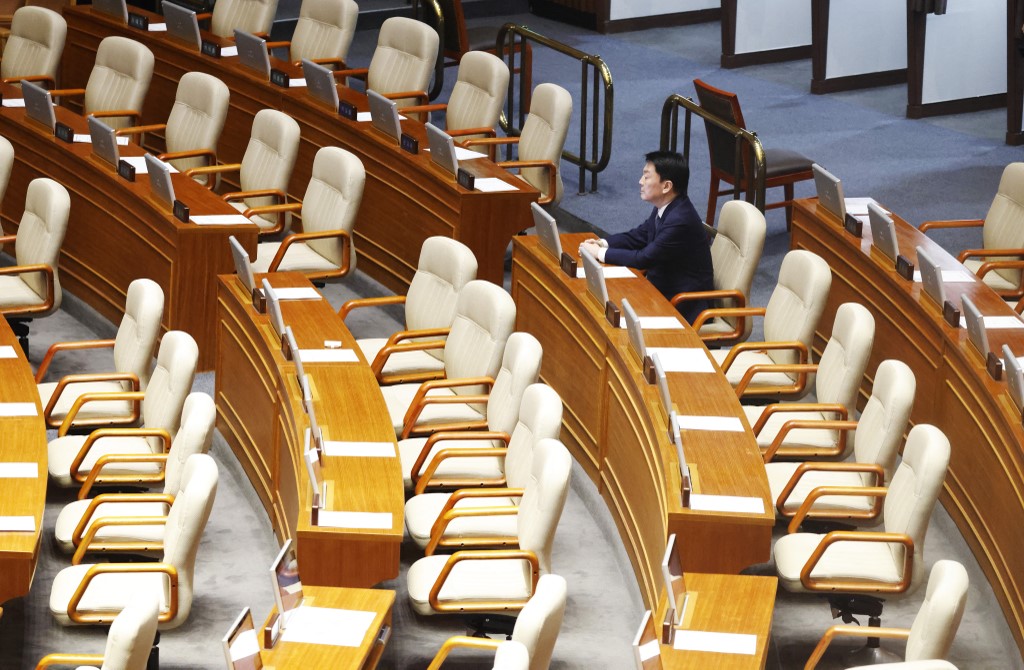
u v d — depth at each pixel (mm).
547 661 7055
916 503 8016
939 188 15133
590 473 10398
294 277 11180
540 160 13469
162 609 8016
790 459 9781
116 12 16484
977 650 8734
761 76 19172
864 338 9422
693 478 8227
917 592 9242
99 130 12492
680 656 6875
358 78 18047
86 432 10344
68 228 13117
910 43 17172
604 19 21094
